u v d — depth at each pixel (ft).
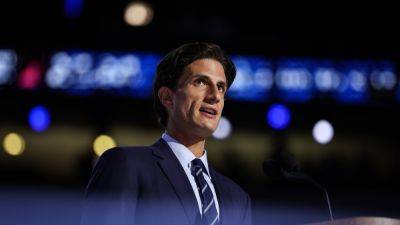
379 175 77.10
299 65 72.69
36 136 79.15
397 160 76.79
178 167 10.77
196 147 11.24
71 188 66.13
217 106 11.01
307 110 73.31
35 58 72.69
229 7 78.18
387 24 75.36
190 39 74.43
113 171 10.28
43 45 72.49
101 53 73.05
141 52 73.10
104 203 10.03
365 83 72.43
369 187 75.87
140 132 77.56
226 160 78.79
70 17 73.20
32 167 79.20
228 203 11.31
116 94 73.46
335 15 76.84
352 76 72.49
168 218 10.18
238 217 11.42
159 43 73.56
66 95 73.46
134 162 10.44
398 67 71.92
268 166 11.19
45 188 64.80
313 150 78.13
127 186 10.17
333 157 78.02
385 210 68.59
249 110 74.23
